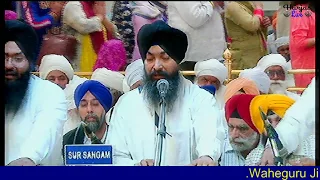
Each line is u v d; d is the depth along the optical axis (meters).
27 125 5.88
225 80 5.95
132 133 5.89
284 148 5.88
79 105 5.93
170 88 5.91
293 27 5.96
